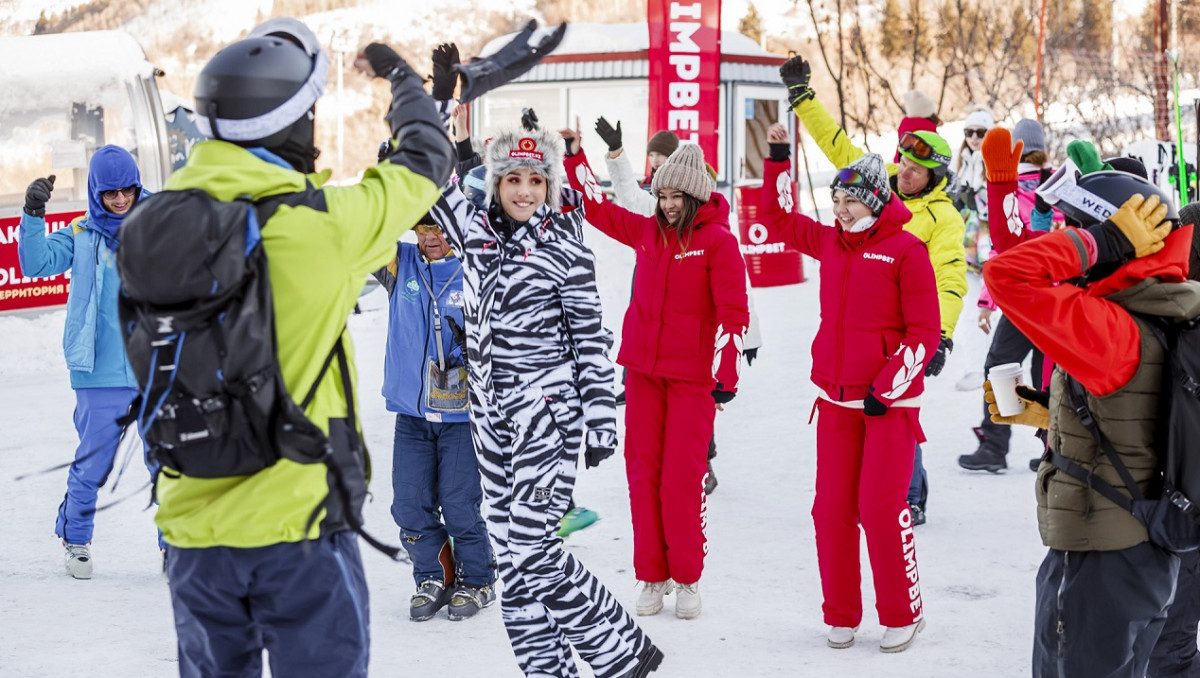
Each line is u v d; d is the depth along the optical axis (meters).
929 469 7.88
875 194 4.82
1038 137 7.76
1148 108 24.66
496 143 4.06
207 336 2.57
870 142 32.38
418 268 5.24
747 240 16.84
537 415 4.08
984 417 7.84
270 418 2.64
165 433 2.62
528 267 4.05
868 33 33.97
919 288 4.76
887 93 33.78
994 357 7.69
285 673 2.85
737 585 5.71
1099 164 4.48
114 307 5.79
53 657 4.84
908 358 4.66
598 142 16.23
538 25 3.30
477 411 4.17
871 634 5.08
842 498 4.90
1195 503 3.19
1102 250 3.18
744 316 5.13
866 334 4.85
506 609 4.22
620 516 6.97
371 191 2.82
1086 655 3.32
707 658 4.79
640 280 5.37
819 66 34.47
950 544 6.24
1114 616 3.28
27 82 15.49
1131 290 3.25
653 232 5.37
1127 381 3.22
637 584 5.75
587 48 16.08
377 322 14.68
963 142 10.20
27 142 15.37
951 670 4.62
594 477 7.95
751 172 17.22
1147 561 3.26
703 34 12.89
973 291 10.79
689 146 5.20
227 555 2.74
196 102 2.76
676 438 5.21
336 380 2.82
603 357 4.12
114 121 15.66
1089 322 3.14
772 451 8.45
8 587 5.81
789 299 15.85
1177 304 3.21
